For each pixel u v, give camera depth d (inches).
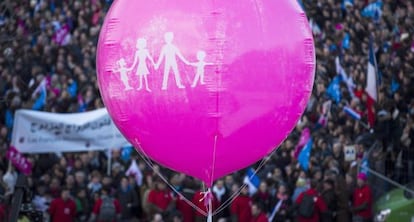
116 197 964.0
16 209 561.9
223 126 518.6
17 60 1290.6
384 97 1101.1
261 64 515.2
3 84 1242.0
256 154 539.2
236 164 540.1
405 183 1000.9
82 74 1203.2
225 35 510.9
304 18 537.3
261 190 944.9
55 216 946.1
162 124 522.3
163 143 530.0
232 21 513.0
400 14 1305.4
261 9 519.8
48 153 1080.8
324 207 927.7
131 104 525.7
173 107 516.7
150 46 515.8
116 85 527.8
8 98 1187.9
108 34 530.0
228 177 941.2
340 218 932.0
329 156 976.3
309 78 534.6
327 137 1037.8
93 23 1374.3
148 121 524.7
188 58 511.2
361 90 1134.4
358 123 1080.8
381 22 1293.1
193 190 955.3
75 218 958.4
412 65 1141.7
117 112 534.0
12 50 1330.0
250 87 515.2
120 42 523.8
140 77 519.2
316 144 1008.2
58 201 947.3
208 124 517.0
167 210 920.9
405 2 1332.4
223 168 540.1
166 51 513.3
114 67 526.6
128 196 959.0
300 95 532.1
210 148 525.7
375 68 1074.7
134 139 539.2
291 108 530.3
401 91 1093.8
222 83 511.5
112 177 988.6
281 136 539.5
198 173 542.0
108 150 1019.9
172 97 515.5
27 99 1205.1
